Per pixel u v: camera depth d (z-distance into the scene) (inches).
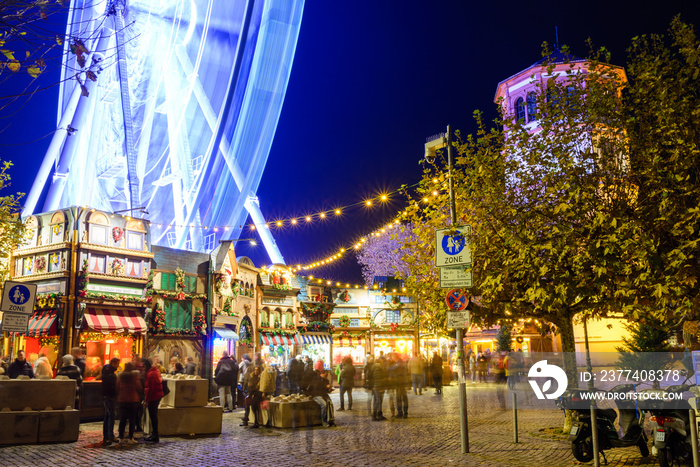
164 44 2346.2
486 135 516.4
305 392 642.2
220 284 1076.5
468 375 1493.6
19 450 473.1
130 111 1920.5
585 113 475.2
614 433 400.2
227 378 776.3
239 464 413.1
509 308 528.7
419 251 622.2
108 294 885.2
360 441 519.8
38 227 900.0
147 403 528.1
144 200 2325.3
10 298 481.7
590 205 436.8
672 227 387.9
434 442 506.0
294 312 1384.1
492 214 500.1
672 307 399.2
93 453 462.6
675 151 379.6
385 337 1620.3
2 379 512.7
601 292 413.7
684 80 406.0
